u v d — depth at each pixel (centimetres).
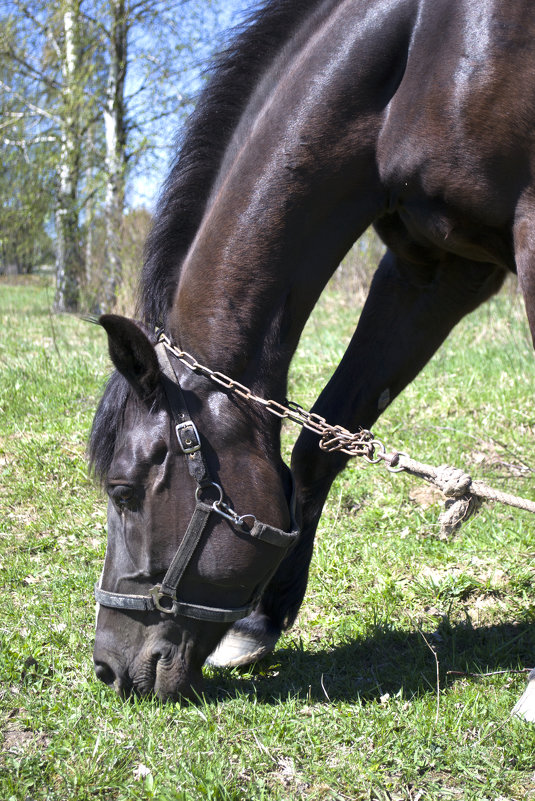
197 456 216
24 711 243
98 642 230
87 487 426
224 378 222
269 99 233
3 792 202
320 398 271
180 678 229
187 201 235
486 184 218
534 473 426
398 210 243
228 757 220
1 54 1187
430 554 351
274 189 225
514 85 210
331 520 387
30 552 361
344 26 230
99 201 1184
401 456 230
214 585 223
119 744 223
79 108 1196
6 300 1514
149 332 227
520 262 217
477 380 586
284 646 287
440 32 219
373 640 287
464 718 237
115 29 1114
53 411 545
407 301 264
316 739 226
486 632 294
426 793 207
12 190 1301
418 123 222
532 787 209
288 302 232
